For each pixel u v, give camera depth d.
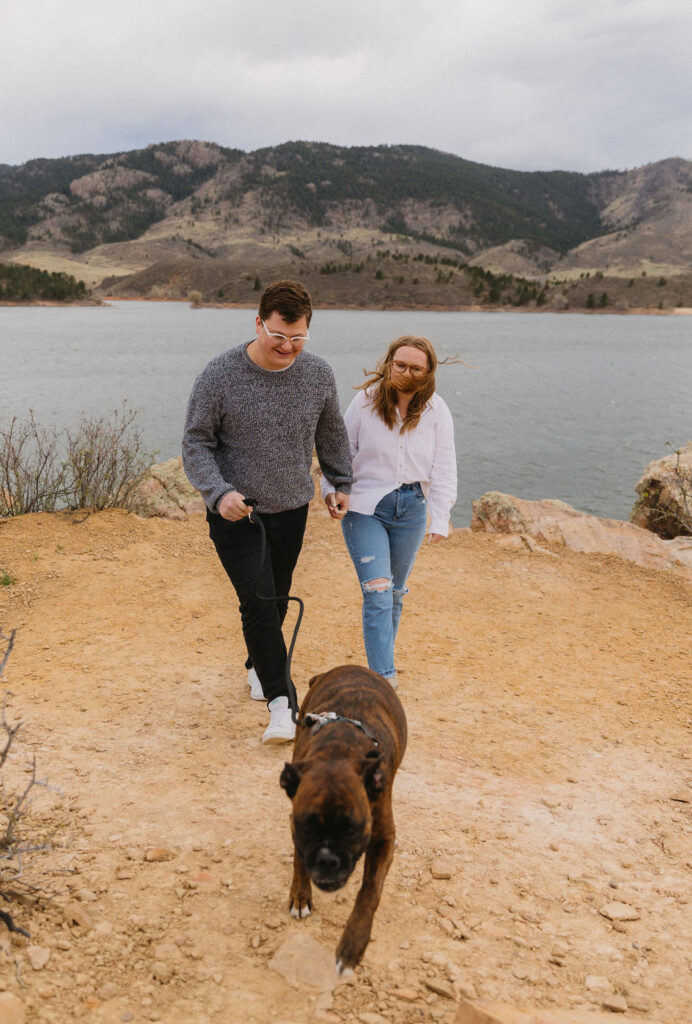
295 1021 2.43
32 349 77.38
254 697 4.86
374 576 4.58
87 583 6.77
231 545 4.20
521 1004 2.55
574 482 24.91
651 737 4.73
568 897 3.23
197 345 84.69
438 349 86.69
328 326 133.00
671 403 45.12
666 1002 2.62
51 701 4.70
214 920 2.91
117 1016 2.39
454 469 4.78
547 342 102.75
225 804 3.72
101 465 9.20
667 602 7.12
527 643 6.10
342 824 2.29
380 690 3.23
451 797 3.94
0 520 8.27
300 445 4.17
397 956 2.79
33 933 2.70
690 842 3.70
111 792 3.76
